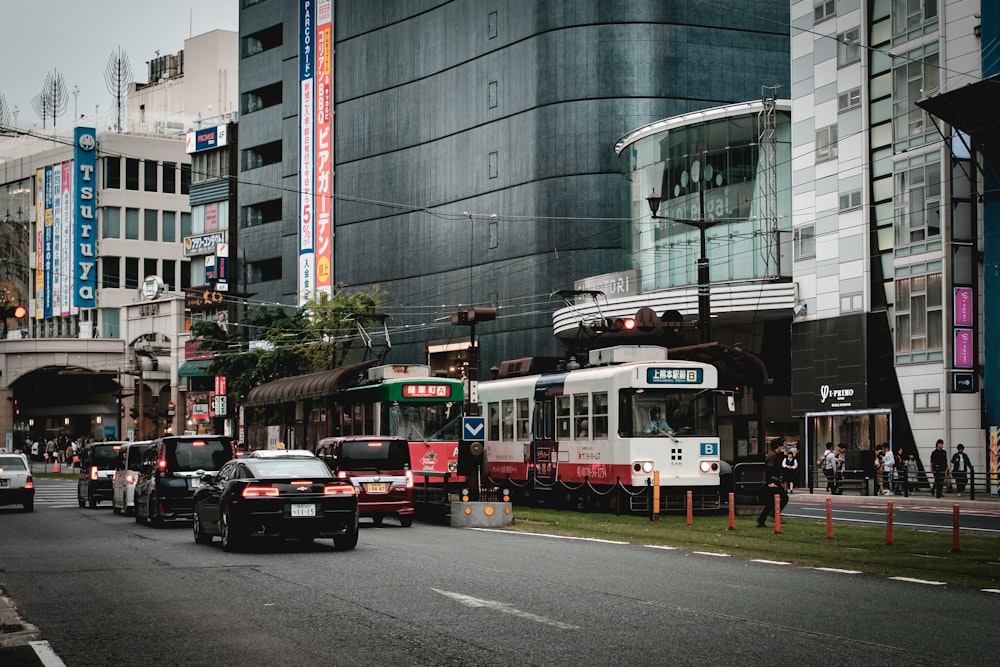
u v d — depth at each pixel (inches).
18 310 1097.4
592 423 1081.4
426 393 1171.9
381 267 2977.4
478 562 603.8
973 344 1504.7
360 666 319.6
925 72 1598.2
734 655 332.2
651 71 2444.6
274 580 525.7
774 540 759.1
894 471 1457.9
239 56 3513.8
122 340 3772.1
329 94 3137.3
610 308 1919.3
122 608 441.1
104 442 1403.8
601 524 925.2
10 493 1295.5
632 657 329.4
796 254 1827.0
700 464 1035.3
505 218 2603.3
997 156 1457.9
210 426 3284.9
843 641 355.3
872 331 1676.9
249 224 3449.8
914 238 1608.0
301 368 2284.7
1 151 4296.3
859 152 1710.1
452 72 2785.4
